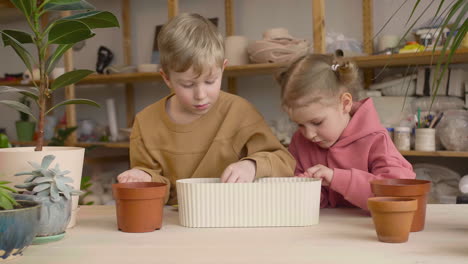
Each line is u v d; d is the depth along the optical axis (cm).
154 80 296
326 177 99
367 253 62
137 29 320
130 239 72
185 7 301
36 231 64
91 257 62
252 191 79
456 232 74
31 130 320
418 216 74
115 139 304
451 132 204
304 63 116
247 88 286
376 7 250
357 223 82
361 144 117
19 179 78
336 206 124
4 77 343
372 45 247
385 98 230
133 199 76
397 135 214
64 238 74
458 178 217
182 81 108
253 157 101
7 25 364
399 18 243
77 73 84
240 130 121
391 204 67
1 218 59
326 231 76
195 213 80
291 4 272
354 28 256
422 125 218
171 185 126
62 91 350
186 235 74
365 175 99
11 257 61
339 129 117
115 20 82
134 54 322
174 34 106
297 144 133
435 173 220
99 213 97
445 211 92
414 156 243
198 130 124
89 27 79
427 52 196
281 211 79
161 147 126
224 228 79
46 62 83
